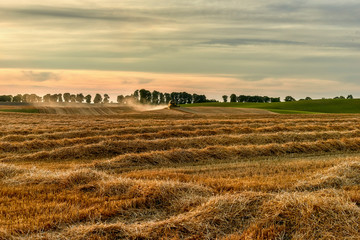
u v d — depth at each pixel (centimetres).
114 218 664
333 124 2845
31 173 948
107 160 1239
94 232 570
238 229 598
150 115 4922
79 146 1464
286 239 560
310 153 1534
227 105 10188
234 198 686
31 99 14738
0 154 1470
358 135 2017
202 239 565
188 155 1344
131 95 13888
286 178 952
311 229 572
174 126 2403
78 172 904
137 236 562
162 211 705
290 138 1888
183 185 806
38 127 2478
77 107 7088
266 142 1808
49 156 1376
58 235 559
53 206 700
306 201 648
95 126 2541
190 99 15038
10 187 838
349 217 602
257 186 847
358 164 1004
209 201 686
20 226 592
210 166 1198
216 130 2156
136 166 1208
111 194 793
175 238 554
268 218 613
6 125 2698
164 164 1255
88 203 728
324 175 949
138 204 727
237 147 1491
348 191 798
